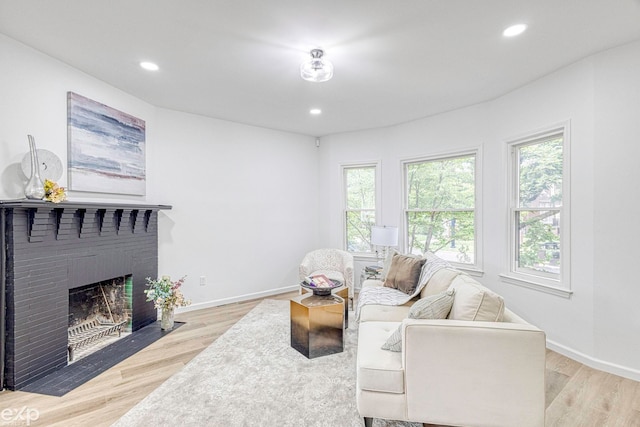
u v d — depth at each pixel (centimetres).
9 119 226
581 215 260
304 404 200
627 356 236
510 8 193
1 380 216
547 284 290
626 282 236
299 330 274
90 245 277
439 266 280
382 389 167
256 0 185
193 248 402
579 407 200
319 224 525
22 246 222
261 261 465
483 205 363
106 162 303
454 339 162
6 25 210
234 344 292
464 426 163
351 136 493
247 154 450
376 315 256
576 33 221
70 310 288
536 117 299
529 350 157
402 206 450
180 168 391
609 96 242
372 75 289
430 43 233
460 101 358
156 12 196
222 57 255
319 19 204
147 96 341
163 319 327
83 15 199
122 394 212
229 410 194
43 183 237
